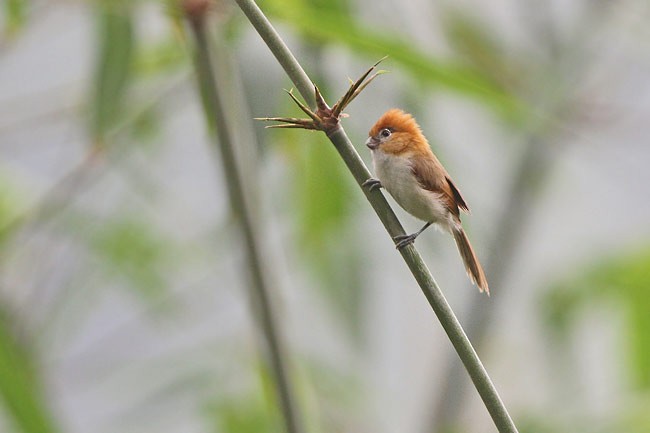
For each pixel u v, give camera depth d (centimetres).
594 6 852
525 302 855
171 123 846
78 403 845
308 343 848
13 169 844
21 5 829
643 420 843
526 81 846
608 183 860
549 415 845
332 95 831
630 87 849
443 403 847
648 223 857
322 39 823
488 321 848
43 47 847
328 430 845
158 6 818
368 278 847
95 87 827
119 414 847
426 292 798
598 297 854
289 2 820
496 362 852
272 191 841
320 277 845
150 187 848
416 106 839
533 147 852
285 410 814
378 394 849
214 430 848
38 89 845
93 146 835
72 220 845
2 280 838
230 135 815
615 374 852
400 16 841
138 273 849
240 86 820
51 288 841
